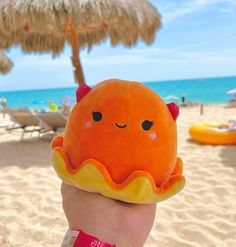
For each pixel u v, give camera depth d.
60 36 2.19
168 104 0.27
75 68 1.85
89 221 0.24
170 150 0.25
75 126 0.25
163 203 0.84
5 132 2.01
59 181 1.02
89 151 0.24
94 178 0.23
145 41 1.96
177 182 0.25
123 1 1.57
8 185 0.98
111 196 0.24
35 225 0.72
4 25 1.54
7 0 1.52
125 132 0.24
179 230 0.70
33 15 1.45
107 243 0.23
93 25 1.84
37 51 2.22
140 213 0.25
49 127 1.68
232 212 0.78
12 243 0.65
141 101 0.25
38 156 1.37
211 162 1.22
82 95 0.27
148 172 0.24
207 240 0.66
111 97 0.25
